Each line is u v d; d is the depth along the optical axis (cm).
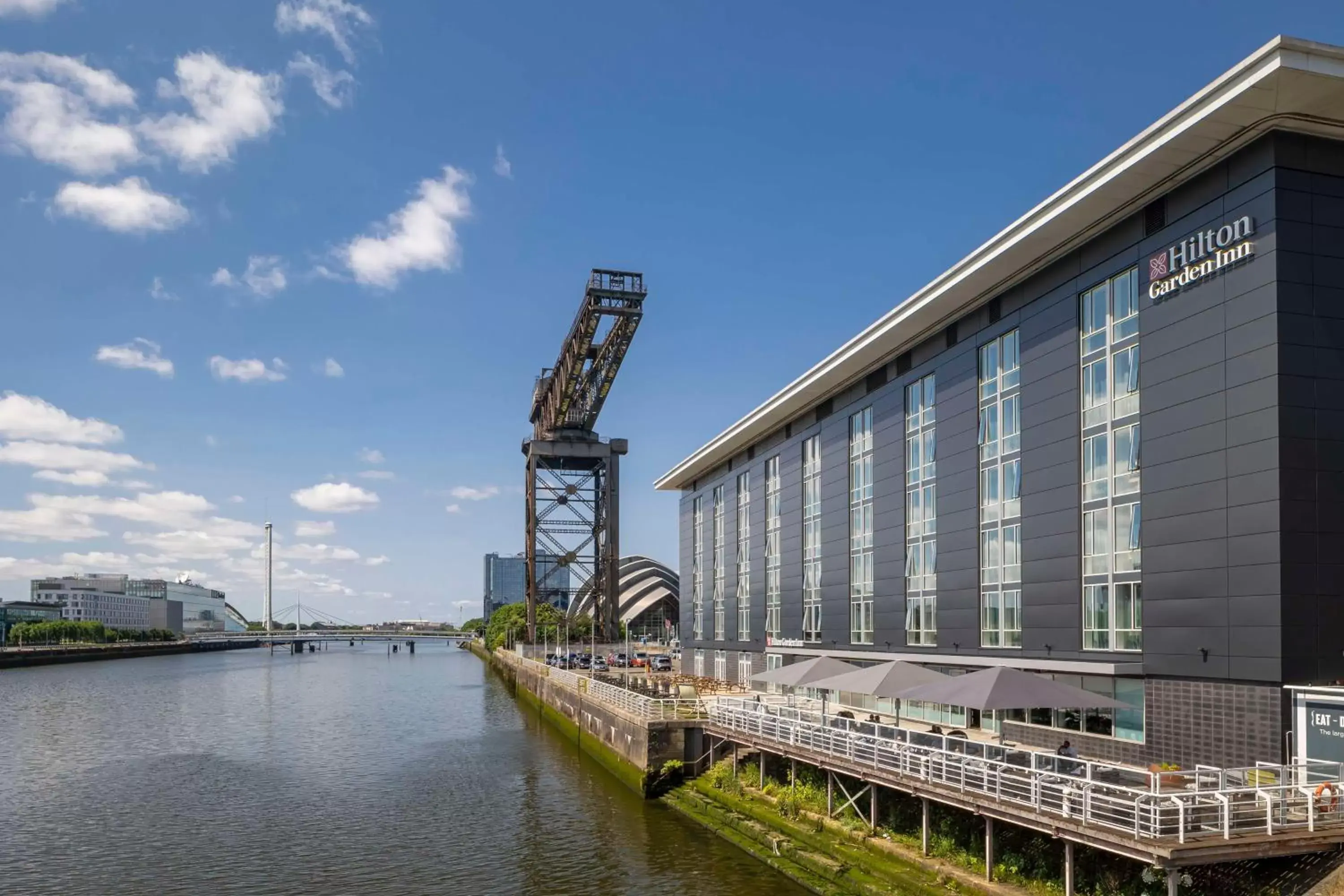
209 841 3972
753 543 7350
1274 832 2017
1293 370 2748
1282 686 2648
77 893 3312
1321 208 2827
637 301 9581
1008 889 2395
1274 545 2703
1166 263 3159
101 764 6019
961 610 4278
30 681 13400
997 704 2616
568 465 12525
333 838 3988
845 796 3425
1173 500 3059
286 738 7112
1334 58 2588
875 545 5181
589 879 3275
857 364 5212
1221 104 2722
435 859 3622
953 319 4434
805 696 6000
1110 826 2092
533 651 11969
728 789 4094
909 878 2653
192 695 11044
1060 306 3662
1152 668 3095
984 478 4178
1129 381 3319
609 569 12181
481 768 5622
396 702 10038
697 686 7069
